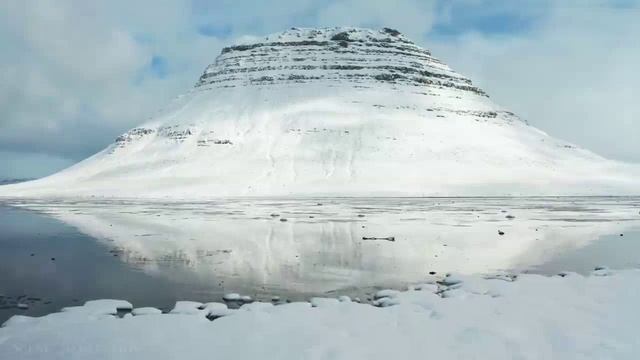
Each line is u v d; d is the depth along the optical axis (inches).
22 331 574.6
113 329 577.0
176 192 5369.1
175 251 1268.5
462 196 5113.2
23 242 1449.3
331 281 904.9
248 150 6781.5
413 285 866.1
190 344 528.1
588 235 1578.5
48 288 853.2
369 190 5369.1
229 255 1202.6
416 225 1927.9
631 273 869.8
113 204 3661.4
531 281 813.2
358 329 573.0
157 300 772.0
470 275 939.3
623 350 490.9
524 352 494.0
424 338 538.9
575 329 554.3
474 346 511.5
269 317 625.0
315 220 2167.8
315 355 494.3
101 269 1023.0
